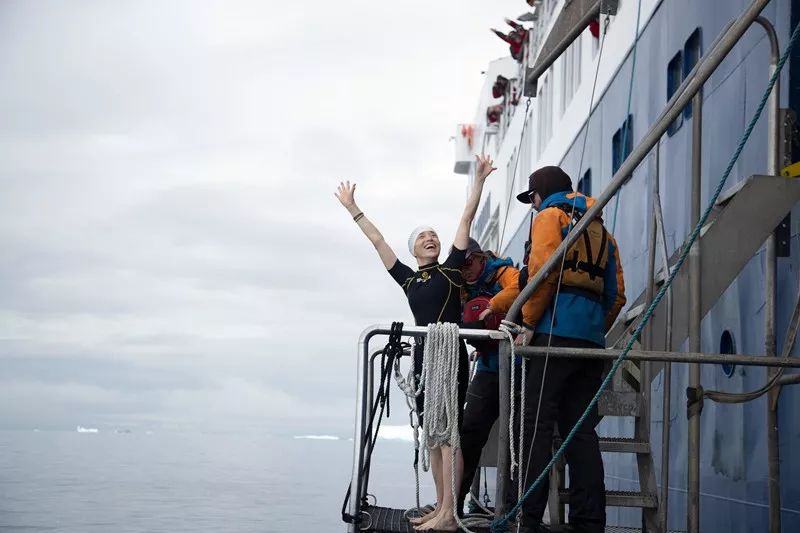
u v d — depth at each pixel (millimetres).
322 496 26359
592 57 11328
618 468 8703
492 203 23547
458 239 4590
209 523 18078
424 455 4129
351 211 4742
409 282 4566
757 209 4367
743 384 5555
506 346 3979
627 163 3684
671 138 7465
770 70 4777
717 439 5934
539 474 4020
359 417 3902
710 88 6504
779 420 5039
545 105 15219
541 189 4352
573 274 4090
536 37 16109
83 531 16406
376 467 49469
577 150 11898
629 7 9281
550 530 4473
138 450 72562
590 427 4121
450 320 4453
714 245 4363
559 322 4066
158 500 23516
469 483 4859
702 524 6137
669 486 6809
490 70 26172
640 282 8258
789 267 5031
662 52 7953
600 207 3758
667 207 7516
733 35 3479
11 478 32125
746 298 5574
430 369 4043
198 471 40156
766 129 5469
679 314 4453
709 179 6461
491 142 24672
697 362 3732
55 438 122875
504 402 3955
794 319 4363
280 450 88688
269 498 25047
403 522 4453
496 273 4789
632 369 4789
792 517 4863
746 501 5434
